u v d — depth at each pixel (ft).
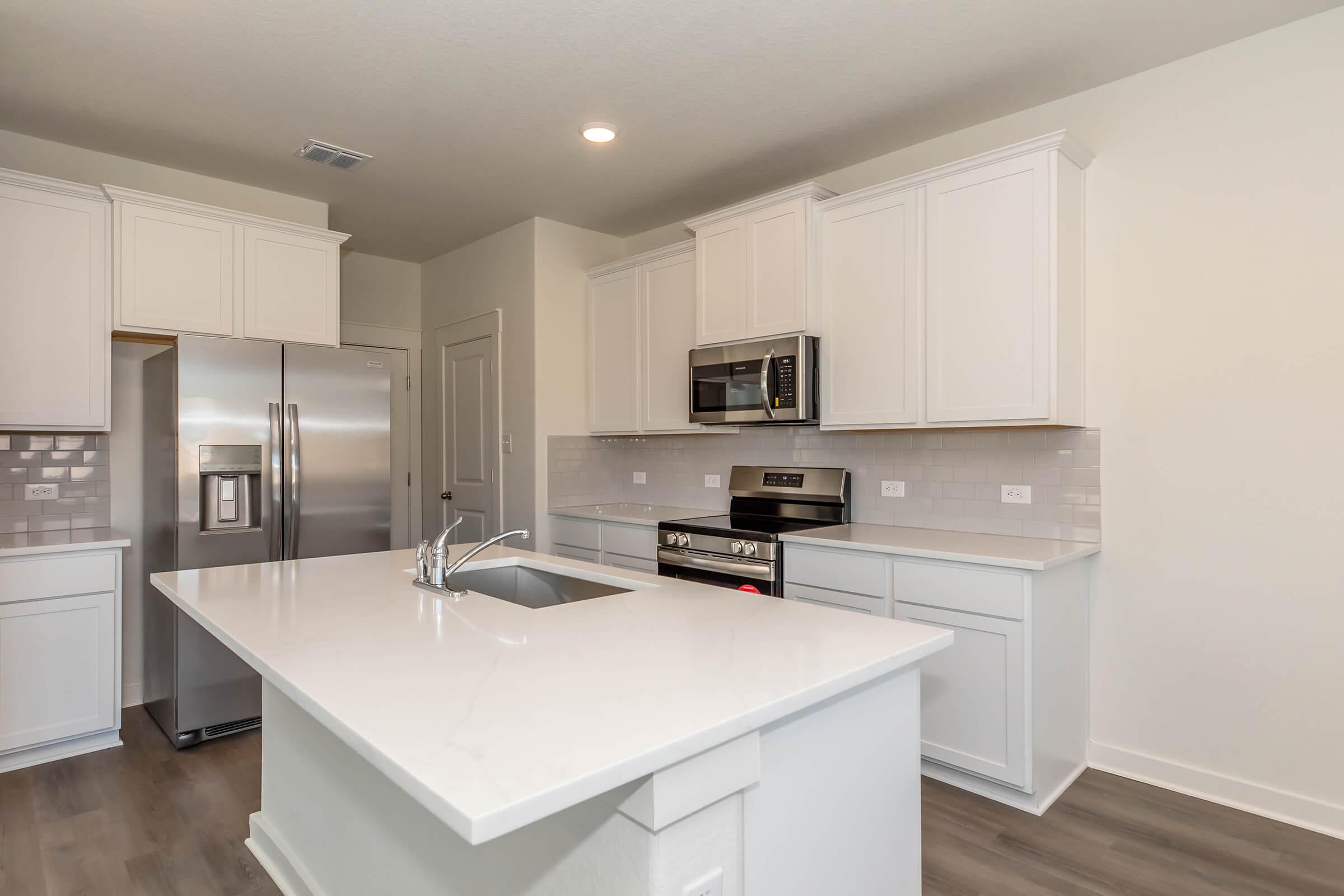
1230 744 8.07
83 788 8.60
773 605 5.74
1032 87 9.00
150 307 10.27
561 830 3.69
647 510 13.69
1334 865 6.88
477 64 8.42
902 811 5.02
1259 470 7.89
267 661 4.28
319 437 11.00
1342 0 7.27
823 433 11.80
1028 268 8.49
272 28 7.65
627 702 3.59
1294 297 7.68
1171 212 8.43
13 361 9.35
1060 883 6.61
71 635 9.37
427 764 2.90
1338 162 7.44
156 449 10.82
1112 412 8.84
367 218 13.91
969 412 8.99
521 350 14.23
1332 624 7.47
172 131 10.06
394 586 6.45
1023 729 7.76
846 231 10.28
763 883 3.94
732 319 11.50
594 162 11.27
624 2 7.27
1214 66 8.15
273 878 6.81
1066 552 8.21
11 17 7.36
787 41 7.99
